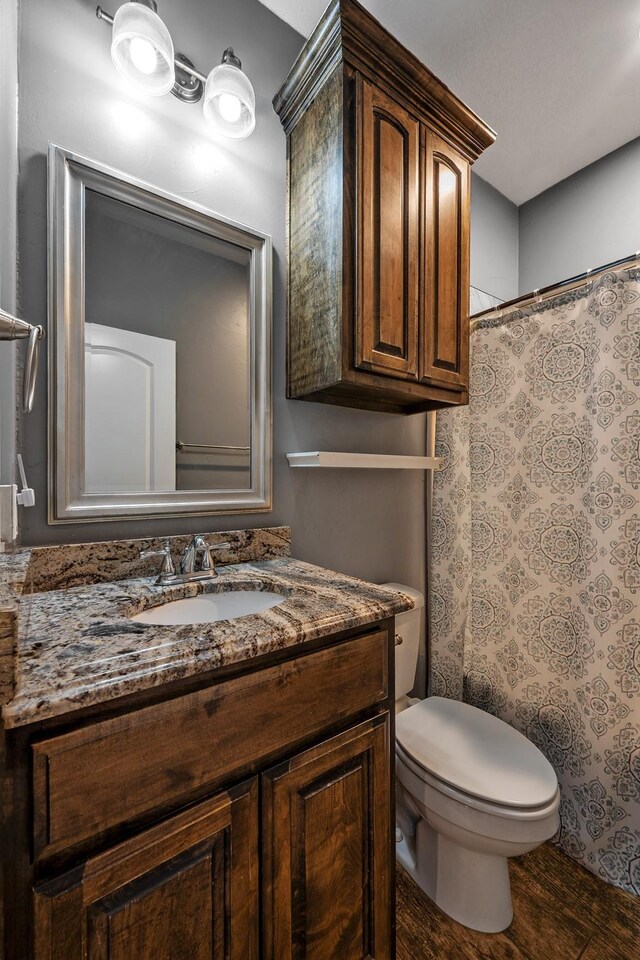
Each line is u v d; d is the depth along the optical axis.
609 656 1.21
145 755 0.55
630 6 1.28
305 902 0.70
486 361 1.57
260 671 0.65
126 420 1.03
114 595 0.87
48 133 0.92
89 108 0.97
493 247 2.10
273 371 1.28
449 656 1.64
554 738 1.36
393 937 0.84
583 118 1.70
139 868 0.54
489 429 1.56
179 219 1.10
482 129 1.30
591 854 1.22
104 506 0.98
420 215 1.19
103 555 0.96
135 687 0.53
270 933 0.66
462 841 1.02
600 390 1.25
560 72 1.50
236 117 1.12
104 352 1.00
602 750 1.22
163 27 0.91
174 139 1.09
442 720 1.26
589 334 1.30
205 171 1.14
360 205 1.05
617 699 1.20
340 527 1.47
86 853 0.51
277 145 1.28
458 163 1.30
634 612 1.19
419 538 1.74
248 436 1.23
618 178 1.86
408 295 1.16
